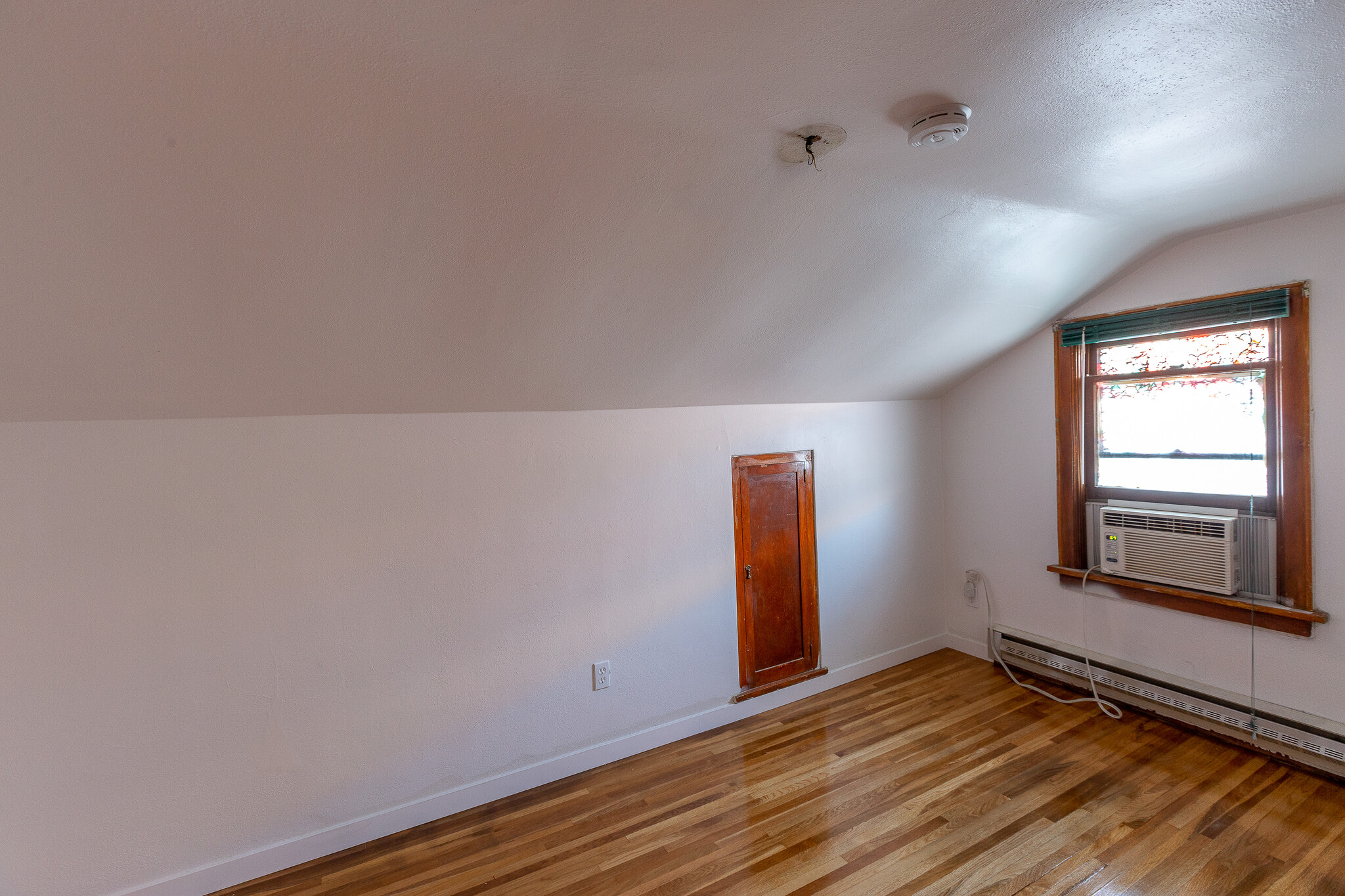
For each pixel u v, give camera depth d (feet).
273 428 7.11
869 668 12.01
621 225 5.82
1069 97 4.90
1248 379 8.74
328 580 7.42
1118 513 10.10
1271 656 8.62
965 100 4.88
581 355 7.62
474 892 6.72
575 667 8.99
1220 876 6.53
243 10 3.36
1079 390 10.73
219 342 5.86
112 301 5.15
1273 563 8.59
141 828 6.64
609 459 9.18
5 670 6.10
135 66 3.57
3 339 5.17
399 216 5.09
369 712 7.66
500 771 8.48
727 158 5.41
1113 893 6.39
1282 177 6.77
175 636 6.73
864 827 7.54
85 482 6.34
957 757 8.95
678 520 9.81
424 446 7.91
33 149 3.87
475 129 4.52
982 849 7.07
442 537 8.04
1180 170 6.43
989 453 12.12
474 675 8.28
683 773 8.88
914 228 7.11
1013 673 11.68
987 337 10.67
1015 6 3.80
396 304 6.00
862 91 4.66
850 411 11.69
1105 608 10.48
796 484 11.09
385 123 4.29
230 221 4.73
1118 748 9.01
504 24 3.65
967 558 12.69
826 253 7.12
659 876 6.84
